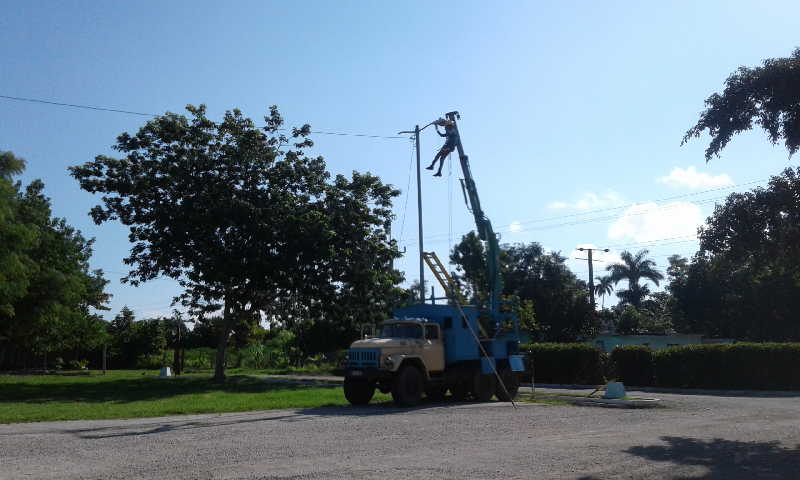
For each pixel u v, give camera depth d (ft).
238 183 102.12
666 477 28.37
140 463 30.68
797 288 140.26
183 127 99.91
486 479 27.35
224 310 109.91
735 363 90.68
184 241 96.94
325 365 177.88
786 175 44.60
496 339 70.90
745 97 42.83
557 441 38.09
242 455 32.96
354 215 105.70
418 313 68.80
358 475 28.02
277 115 106.22
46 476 27.63
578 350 108.17
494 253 73.10
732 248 46.93
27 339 154.61
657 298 235.40
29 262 90.58
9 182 91.40
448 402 66.44
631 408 59.36
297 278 101.65
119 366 210.38
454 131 73.72
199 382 107.24
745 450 35.47
